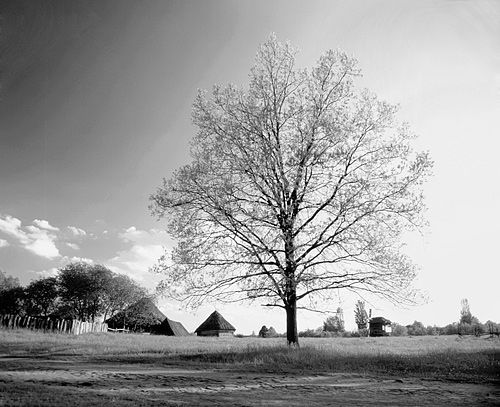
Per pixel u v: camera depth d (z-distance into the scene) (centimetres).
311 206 1802
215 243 1736
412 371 1144
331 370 1157
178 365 1234
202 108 1900
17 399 591
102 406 564
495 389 839
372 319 7169
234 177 1806
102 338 2823
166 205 1764
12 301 7419
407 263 1638
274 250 1656
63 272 7244
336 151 1741
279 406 620
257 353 1459
